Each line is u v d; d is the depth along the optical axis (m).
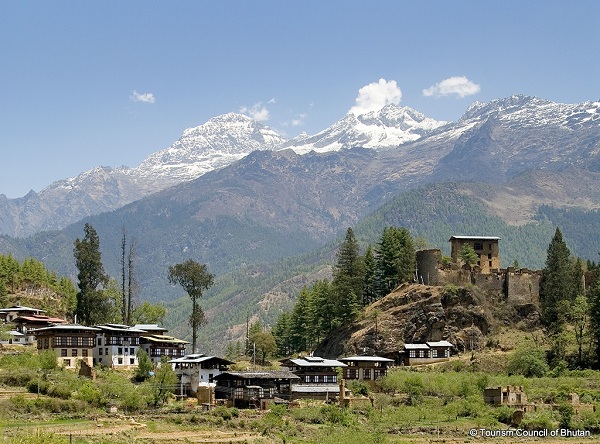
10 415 165.12
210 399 197.12
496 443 175.38
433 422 193.50
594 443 176.38
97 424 164.25
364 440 168.88
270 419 179.38
